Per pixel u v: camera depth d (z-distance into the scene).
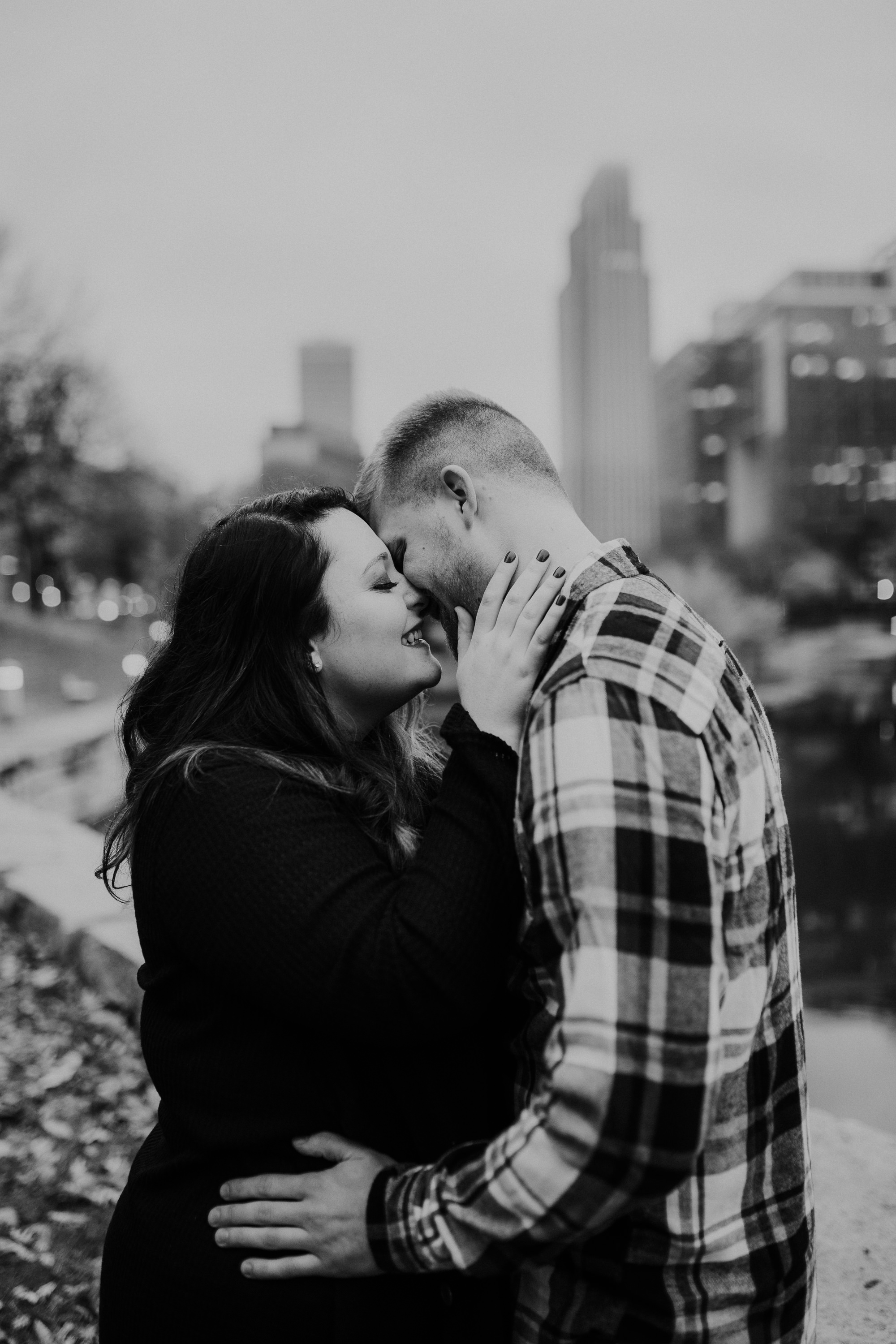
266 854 1.21
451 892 1.16
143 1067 3.53
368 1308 1.20
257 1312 1.23
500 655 1.27
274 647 1.44
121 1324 1.34
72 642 38.56
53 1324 2.21
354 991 1.15
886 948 14.50
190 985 1.28
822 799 26.75
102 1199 2.71
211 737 1.38
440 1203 1.09
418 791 1.64
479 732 1.24
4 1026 3.78
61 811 11.23
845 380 99.56
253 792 1.26
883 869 19.31
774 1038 1.16
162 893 1.26
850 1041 10.55
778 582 71.25
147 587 65.19
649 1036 0.96
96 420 45.25
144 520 61.91
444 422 1.41
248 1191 1.24
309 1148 1.24
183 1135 1.32
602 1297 1.13
